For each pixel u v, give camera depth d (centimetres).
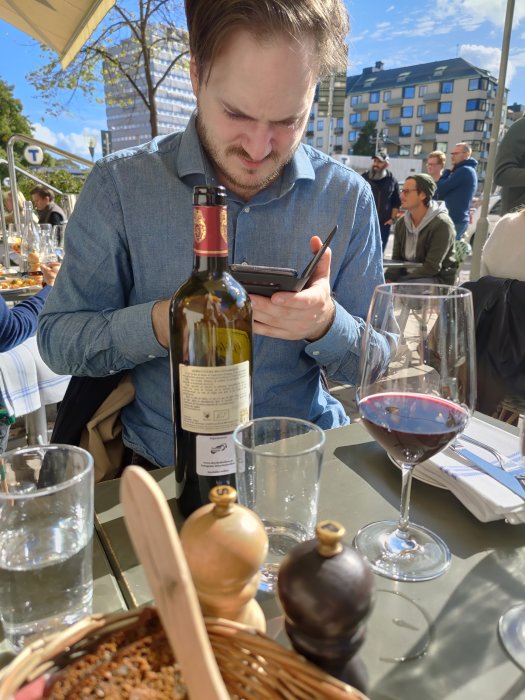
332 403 133
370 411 58
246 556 38
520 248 173
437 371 59
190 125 108
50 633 47
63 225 325
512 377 155
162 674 35
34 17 332
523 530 66
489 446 81
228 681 36
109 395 112
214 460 62
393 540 62
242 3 78
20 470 54
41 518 50
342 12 90
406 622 50
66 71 829
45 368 195
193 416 61
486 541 64
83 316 108
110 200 108
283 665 34
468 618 51
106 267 111
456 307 58
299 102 88
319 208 116
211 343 63
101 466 109
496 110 338
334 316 98
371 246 123
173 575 31
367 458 84
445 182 528
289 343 114
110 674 35
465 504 68
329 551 36
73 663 36
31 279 247
